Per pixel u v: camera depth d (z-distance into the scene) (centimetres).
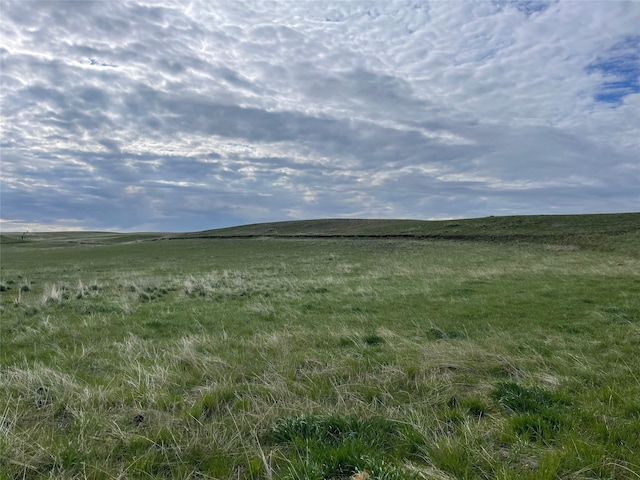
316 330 944
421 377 593
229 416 477
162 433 428
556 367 636
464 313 1130
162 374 609
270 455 381
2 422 442
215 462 378
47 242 9150
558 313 1101
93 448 399
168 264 3709
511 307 1200
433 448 387
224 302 1430
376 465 346
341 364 662
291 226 10319
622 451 371
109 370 664
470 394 532
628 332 853
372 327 986
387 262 3162
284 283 1952
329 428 433
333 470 352
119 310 1270
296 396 527
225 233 9675
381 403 507
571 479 338
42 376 588
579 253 3425
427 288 1634
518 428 428
